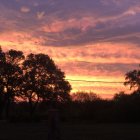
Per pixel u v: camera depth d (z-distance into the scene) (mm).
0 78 112750
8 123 87938
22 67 116062
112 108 87125
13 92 113812
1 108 111938
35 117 99188
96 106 93125
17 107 124438
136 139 35844
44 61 116062
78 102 104875
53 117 28688
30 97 114438
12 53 114312
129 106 84500
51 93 115062
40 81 115625
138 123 79250
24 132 47438
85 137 38062
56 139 28625
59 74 117562
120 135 41406
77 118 93750
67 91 117312
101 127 61438
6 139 35406
